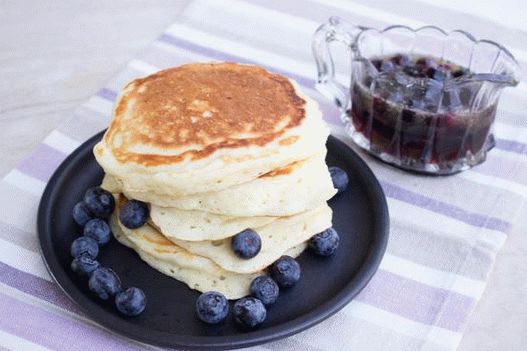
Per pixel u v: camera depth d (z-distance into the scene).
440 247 0.63
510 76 0.64
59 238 0.61
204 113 0.60
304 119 0.61
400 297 0.60
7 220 0.64
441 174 0.68
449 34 0.71
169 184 0.57
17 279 0.60
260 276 0.58
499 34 0.82
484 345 0.58
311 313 0.56
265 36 0.82
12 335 0.57
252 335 0.55
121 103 0.62
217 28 0.82
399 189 0.67
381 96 0.67
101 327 0.58
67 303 0.59
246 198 0.57
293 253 0.60
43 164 0.68
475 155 0.68
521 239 0.65
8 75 0.78
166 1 0.88
